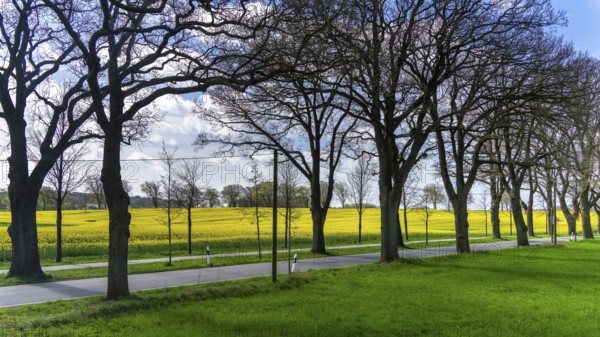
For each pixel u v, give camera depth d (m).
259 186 33.94
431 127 22.02
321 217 30.95
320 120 30.84
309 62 13.80
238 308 11.25
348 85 21.23
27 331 8.84
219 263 23.86
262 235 47.22
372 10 17.94
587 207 48.94
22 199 18.81
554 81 23.22
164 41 13.35
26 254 18.66
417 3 20.44
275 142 29.16
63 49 20.39
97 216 74.88
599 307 11.39
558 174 49.75
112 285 12.43
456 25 20.64
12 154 19.00
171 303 11.74
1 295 14.20
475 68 25.92
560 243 38.31
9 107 19.00
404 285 14.91
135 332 8.90
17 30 18.58
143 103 13.07
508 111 24.94
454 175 35.34
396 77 21.06
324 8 13.42
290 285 14.77
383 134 23.61
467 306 11.48
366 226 67.31
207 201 82.62
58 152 19.67
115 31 12.45
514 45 22.02
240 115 28.94
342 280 16.08
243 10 13.01
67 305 11.80
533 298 12.63
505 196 68.75
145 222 62.38
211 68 14.04
